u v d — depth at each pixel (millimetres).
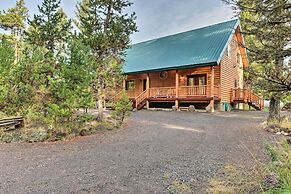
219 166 5555
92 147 7730
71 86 8953
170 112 18406
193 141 8422
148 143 8242
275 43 5477
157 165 5766
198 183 4586
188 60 19297
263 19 5625
